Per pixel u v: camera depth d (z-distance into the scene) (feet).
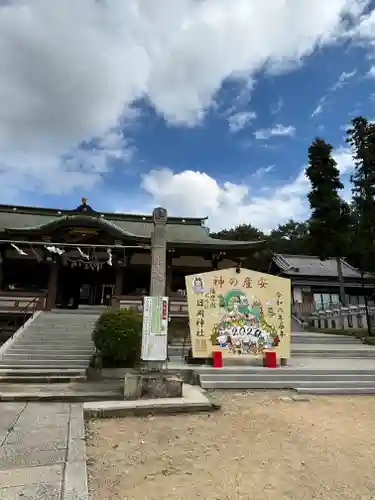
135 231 89.10
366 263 82.23
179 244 74.90
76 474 14.99
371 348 55.16
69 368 39.58
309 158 97.35
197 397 28.17
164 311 31.19
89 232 72.90
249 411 26.48
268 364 38.78
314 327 90.99
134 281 82.07
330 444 19.88
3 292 66.23
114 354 38.96
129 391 28.27
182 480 15.08
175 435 20.95
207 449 18.78
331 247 90.38
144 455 17.84
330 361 45.19
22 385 34.63
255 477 15.53
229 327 40.42
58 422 22.85
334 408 27.94
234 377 34.94
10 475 14.78
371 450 19.08
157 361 30.07
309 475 15.88
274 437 20.85
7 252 76.38
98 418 24.40
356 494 14.25
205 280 41.57
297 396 31.48
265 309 41.45
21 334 49.37
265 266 108.27
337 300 122.42
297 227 213.87
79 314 62.90
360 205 80.12
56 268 73.67
